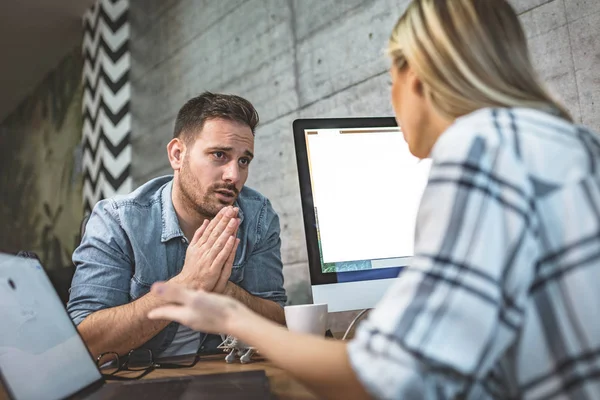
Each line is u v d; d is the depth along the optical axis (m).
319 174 1.37
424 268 0.50
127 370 1.08
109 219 1.44
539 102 0.63
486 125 0.55
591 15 1.44
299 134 1.38
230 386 0.75
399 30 0.69
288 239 2.54
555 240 0.51
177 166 1.57
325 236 1.34
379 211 1.39
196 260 1.26
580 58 1.47
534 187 0.52
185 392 0.72
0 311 0.68
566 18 1.50
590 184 0.52
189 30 3.62
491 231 0.49
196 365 1.10
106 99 4.38
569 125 0.59
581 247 0.50
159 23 4.03
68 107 5.94
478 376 0.47
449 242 0.50
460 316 0.48
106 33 4.48
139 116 4.28
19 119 7.56
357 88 2.24
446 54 0.63
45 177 6.55
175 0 3.82
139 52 4.31
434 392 0.47
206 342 1.46
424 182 1.43
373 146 1.42
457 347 0.47
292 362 0.57
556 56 1.53
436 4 0.65
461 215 0.50
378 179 1.41
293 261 2.49
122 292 1.38
